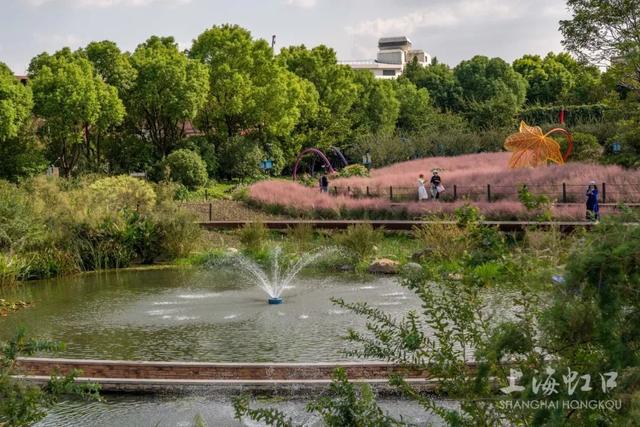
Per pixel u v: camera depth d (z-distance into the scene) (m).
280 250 25.05
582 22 32.53
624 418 4.36
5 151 41.81
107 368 10.97
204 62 53.41
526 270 6.12
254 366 10.82
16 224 23.11
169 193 30.31
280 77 54.28
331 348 13.27
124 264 25.00
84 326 15.68
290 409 10.00
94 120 42.00
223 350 13.40
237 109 50.53
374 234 25.53
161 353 13.31
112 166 47.59
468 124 65.38
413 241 26.36
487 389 5.95
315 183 41.31
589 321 4.40
